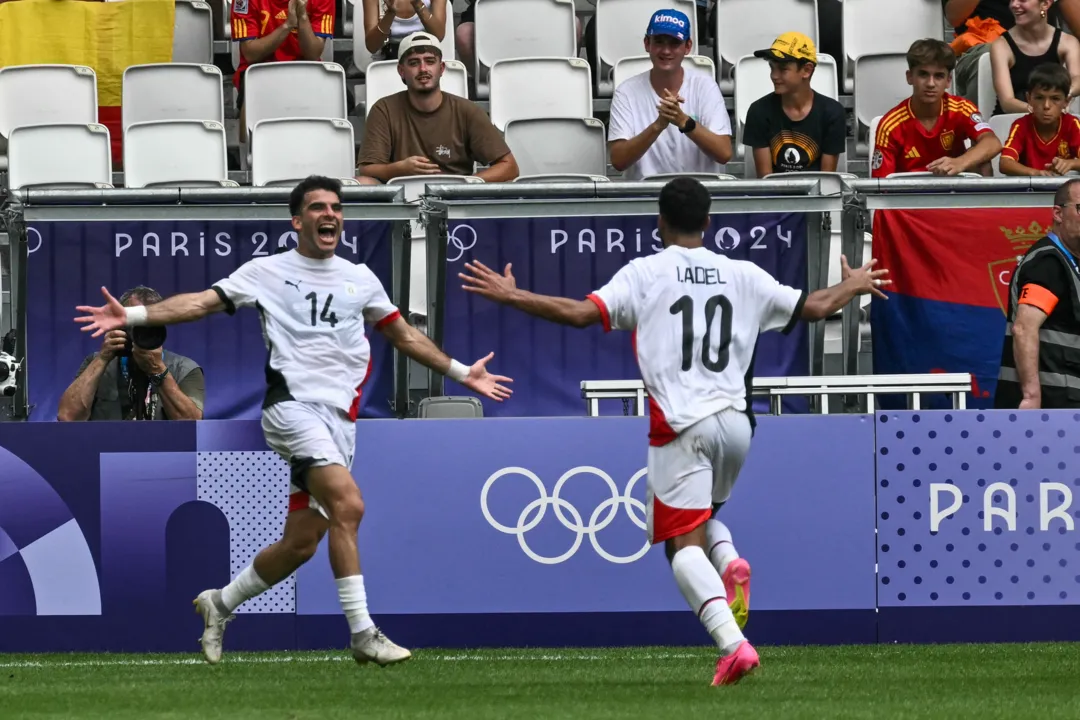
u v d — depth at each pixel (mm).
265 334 20469
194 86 42656
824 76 42625
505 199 30406
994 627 24875
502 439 25062
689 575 18172
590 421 25125
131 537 24781
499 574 24922
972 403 31219
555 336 31797
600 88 45156
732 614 18531
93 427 24859
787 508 24875
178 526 24828
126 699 17953
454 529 24953
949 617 24891
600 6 45438
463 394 31859
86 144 39062
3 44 45000
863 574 24859
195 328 31500
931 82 35594
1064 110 36844
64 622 24703
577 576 24938
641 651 24141
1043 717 15680
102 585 24750
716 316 18578
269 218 30438
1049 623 24859
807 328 31781
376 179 37312
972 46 43812
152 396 27500
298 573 24875
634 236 31719
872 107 42188
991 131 35656
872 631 24828
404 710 16406
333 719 15727
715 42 46062
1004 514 24906
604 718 15438
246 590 21078
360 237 31359
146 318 19906
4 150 42500
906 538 24891
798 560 24844
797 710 16141
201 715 16266
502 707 16578
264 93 42688
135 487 24828
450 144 37906
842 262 19328
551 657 23297
